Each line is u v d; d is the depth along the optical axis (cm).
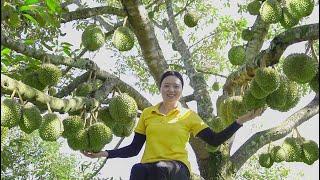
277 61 432
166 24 946
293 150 614
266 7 518
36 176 1228
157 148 447
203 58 1143
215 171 713
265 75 418
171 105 465
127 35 536
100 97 518
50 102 440
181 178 437
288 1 497
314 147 609
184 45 816
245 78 491
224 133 445
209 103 745
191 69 789
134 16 563
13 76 551
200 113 738
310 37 398
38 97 430
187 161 452
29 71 552
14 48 448
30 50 461
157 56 617
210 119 698
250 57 691
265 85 419
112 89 540
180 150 448
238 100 529
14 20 484
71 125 452
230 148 741
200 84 763
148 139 455
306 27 398
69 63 505
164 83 463
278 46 416
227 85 587
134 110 477
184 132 454
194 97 779
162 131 450
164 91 462
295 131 625
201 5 1158
